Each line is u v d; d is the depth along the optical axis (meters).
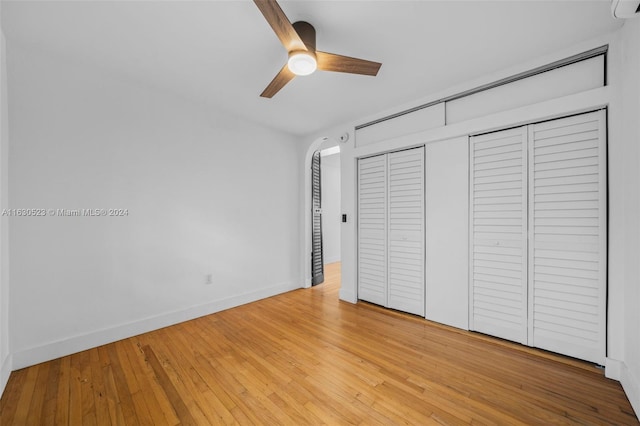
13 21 1.59
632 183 1.54
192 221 2.81
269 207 3.58
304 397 1.58
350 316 2.83
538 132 2.02
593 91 1.75
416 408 1.48
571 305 1.89
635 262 1.51
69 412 1.48
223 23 1.63
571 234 1.89
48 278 1.99
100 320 2.22
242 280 3.26
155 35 1.74
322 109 2.95
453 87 2.41
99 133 2.22
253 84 2.41
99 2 1.45
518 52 1.92
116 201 2.31
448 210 2.50
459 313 2.44
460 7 1.49
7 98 1.80
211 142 2.96
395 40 1.78
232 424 1.39
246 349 2.15
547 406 1.48
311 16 1.55
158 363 1.95
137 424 1.40
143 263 2.47
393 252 2.95
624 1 1.17
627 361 1.59
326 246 5.90
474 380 1.72
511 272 2.15
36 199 1.94
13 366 1.83
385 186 3.00
